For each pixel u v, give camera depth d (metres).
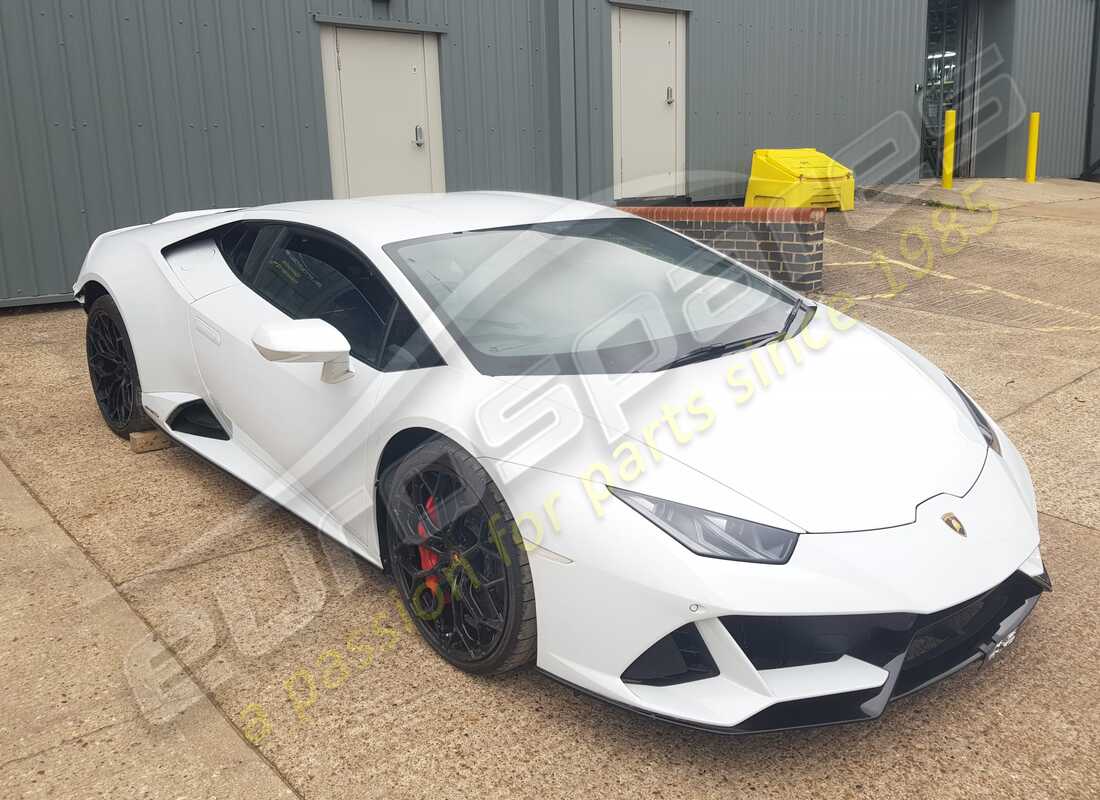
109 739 2.19
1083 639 2.54
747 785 2.04
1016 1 14.64
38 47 6.26
